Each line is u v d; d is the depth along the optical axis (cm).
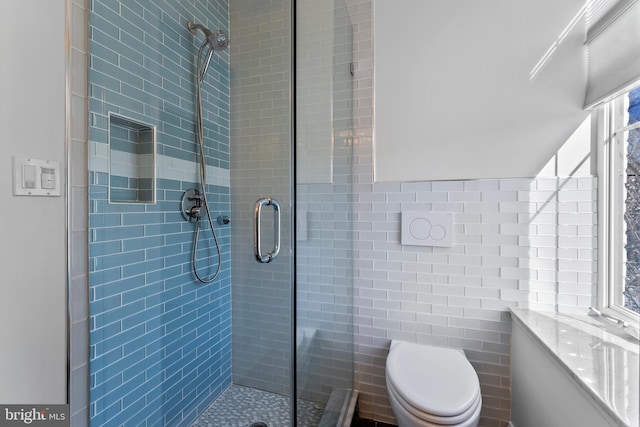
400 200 161
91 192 102
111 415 111
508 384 147
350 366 165
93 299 103
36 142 84
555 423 108
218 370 160
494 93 148
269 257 141
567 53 139
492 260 148
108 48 108
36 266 84
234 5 152
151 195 131
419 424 104
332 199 148
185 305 150
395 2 161
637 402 79
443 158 155
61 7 91
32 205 83
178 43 143
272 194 140
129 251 120
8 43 77
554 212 141
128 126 119
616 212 130
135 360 123
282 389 134
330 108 144
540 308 143
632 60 107
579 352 105
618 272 128
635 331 114
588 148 137
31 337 83
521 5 145
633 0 106
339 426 146
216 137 159
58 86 90
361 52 167
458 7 152
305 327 131
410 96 160
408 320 161
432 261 157
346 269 162
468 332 152
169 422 139
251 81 147
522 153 145
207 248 160
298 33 133
